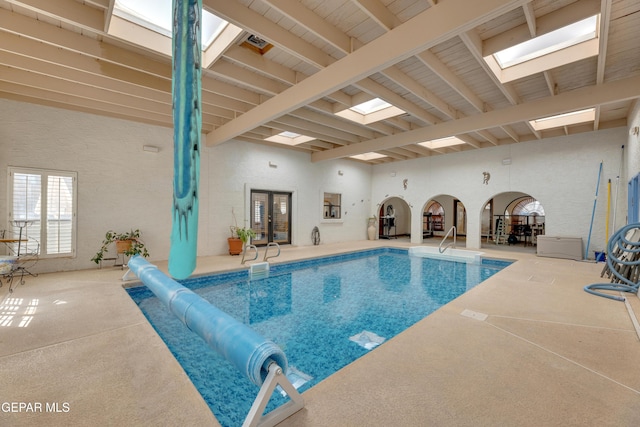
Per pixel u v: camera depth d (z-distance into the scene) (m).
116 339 2.72
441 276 6.45
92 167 5.89
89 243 5.86
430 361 2.30
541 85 4.96
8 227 5.06
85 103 5.46
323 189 10.60
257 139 8.34
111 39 3.64
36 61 4.07
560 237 7.45
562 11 3.20
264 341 1.77
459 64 4.30
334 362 2.85
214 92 4.88
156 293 3.31
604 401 1.82
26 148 5.22
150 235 6.61
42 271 5.38
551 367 2.21
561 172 7.72
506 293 4.17
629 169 6.11
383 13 3.22
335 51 3.96
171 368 2.23
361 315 4.08
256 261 6.84
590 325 3.02
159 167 6.75
